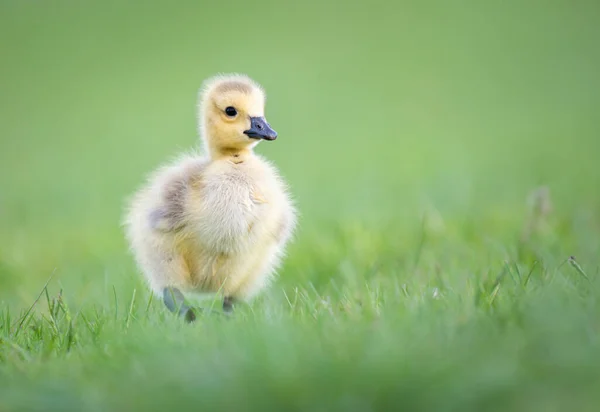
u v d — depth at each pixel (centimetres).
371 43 4309
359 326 780
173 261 1020
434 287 986
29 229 1988
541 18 4550
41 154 3022
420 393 629
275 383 650
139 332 852
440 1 4984
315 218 1795
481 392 618
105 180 2562
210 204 994
